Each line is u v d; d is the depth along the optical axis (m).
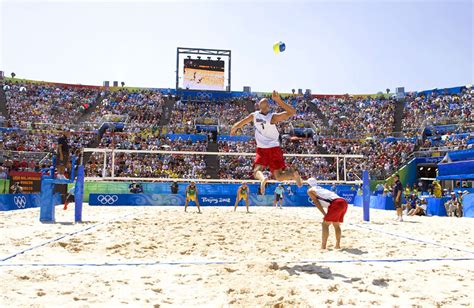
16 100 37.19
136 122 36.31
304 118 40.28
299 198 23.08
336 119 40.31
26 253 5.75
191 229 9.22
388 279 4.39
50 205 11.09
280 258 5.68
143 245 6.68
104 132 34.72
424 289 4.05
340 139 34.78
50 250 6.08
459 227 11.28
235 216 13.51
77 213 10.86
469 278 4.54
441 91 39.50
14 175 20.36
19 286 3.86
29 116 35.59
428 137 33.28
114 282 4.11
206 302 3.49
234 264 5.04
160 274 4.52
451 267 5.14
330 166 30.78
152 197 22.09
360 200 23.31
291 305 3.40
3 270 4.54
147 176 27.48
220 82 42.19
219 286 4.01
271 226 10.27
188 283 4.12
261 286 4.00
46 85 40.53
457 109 35.47
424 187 30.45
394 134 34.88
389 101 41.50
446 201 18.34
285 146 33.53
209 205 22.69
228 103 42.03
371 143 34.25
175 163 29.58
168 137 33.09
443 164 26.36
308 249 6.63
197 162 29.98
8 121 31.45
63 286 3.91
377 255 6.04
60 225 9.89
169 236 7.93
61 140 12.12
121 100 40.78
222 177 29.16
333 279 4.38
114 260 5.37
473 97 36.56
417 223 12.53
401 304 3.52
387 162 31.42
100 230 8.77
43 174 12.34
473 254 6.20
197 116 38.97
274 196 23.19
